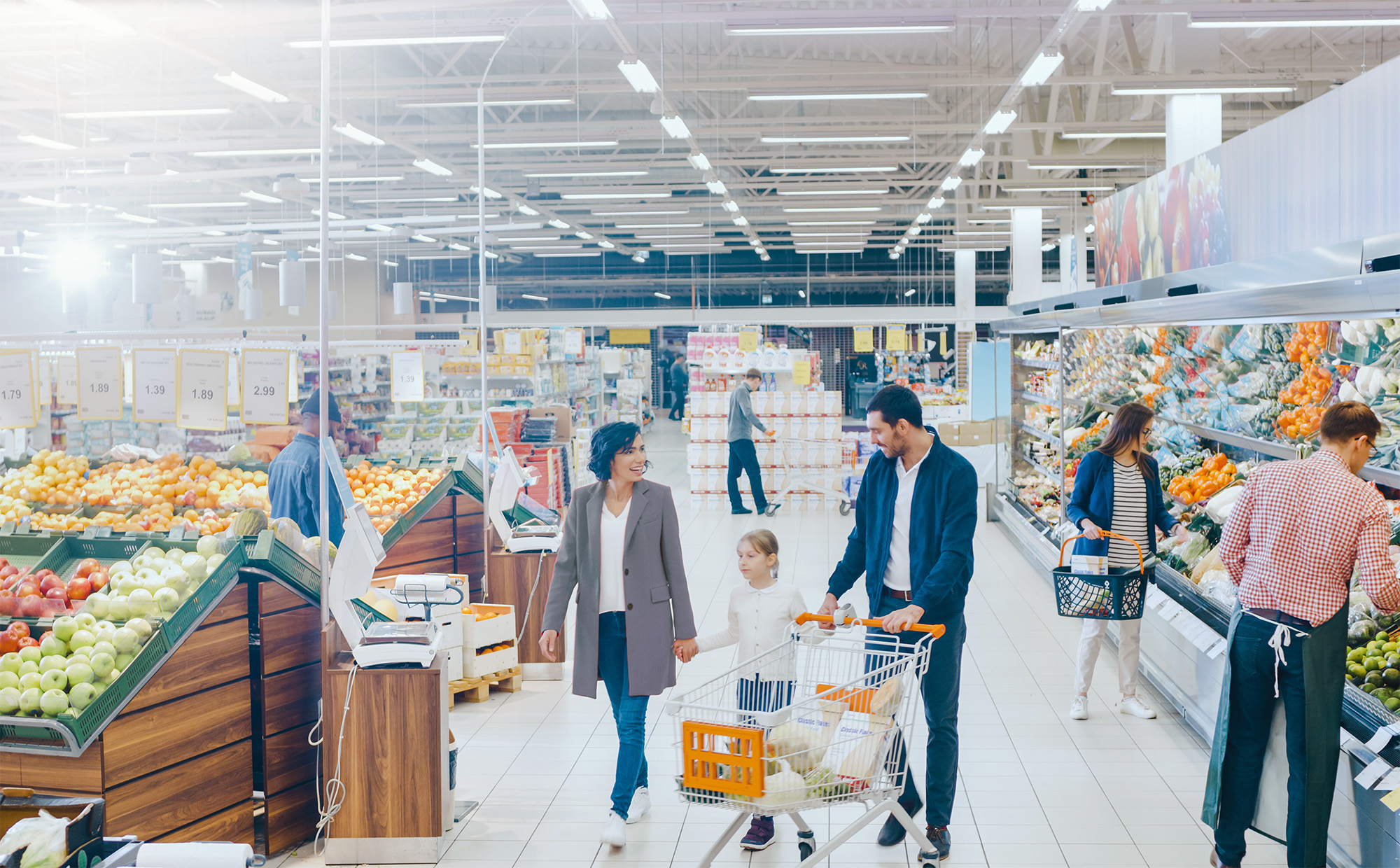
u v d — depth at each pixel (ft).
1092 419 26.89
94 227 52.39
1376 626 13.35
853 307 97.55
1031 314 30.04
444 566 20.90
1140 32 40.60
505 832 12.79
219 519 16.99
